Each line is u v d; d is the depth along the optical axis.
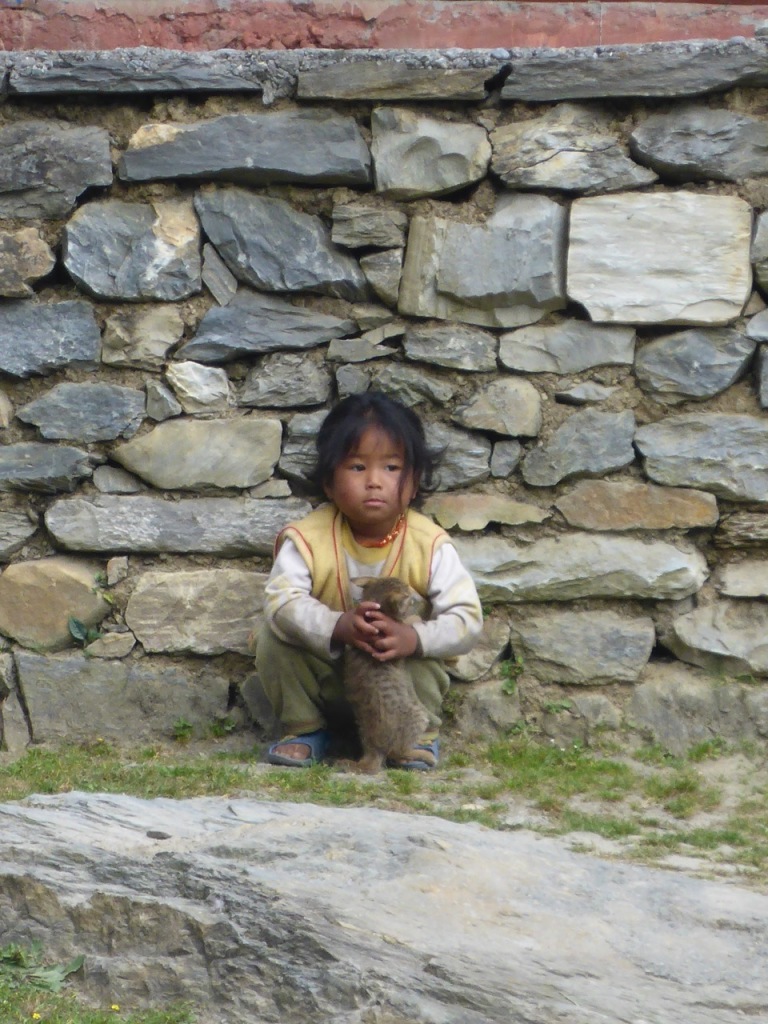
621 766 9.12
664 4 10.61
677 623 9.60
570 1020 5.36
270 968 5.76
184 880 6.34
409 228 9.61
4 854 6.63
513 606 9.66
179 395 9.66
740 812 8.44
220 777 8.58
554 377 9.63
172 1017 5.67
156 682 9.63
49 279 9.75
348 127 9.53
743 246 9.45
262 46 10.48
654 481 9.58
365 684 8.79
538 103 9.56
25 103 9.72
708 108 9.52
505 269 9.52
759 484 9.52
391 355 9.70
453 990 5.54
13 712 9.65
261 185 9.66
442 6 10.55
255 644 9.34
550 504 9.66
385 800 8.26
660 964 6.00
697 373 9.52
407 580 9.08
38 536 9.80
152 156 9.52
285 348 9.65
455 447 9.64
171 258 9.59
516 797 8.58
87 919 6.16
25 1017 5.62
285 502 9.68
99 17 10.44
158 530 9.61
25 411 9.66
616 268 9.48
